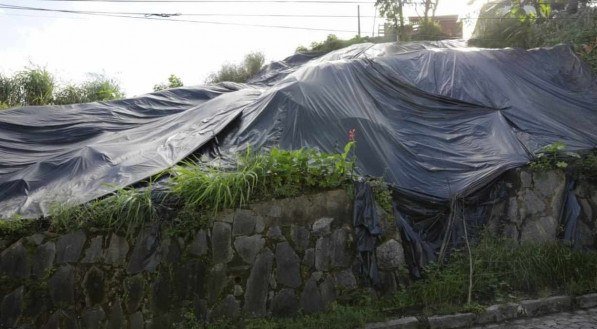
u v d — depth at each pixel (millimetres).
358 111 8719
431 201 7215
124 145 9078
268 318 5926
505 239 7105
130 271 6070
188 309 5930
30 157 9516
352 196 6434
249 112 9188
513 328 5664
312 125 8398
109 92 16859
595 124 9320
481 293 6367
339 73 9516
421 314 5926
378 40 20281
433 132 8711
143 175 7379
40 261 6207
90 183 7551
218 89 13359
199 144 8141
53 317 6031
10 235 6309
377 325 5676
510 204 7496
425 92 9445
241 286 6012
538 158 7750
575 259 6738
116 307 5992
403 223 6898
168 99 12453
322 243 6254
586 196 7645
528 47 13383
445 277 6301
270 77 15516
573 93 10250
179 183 6402
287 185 6355
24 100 15930
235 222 6152
